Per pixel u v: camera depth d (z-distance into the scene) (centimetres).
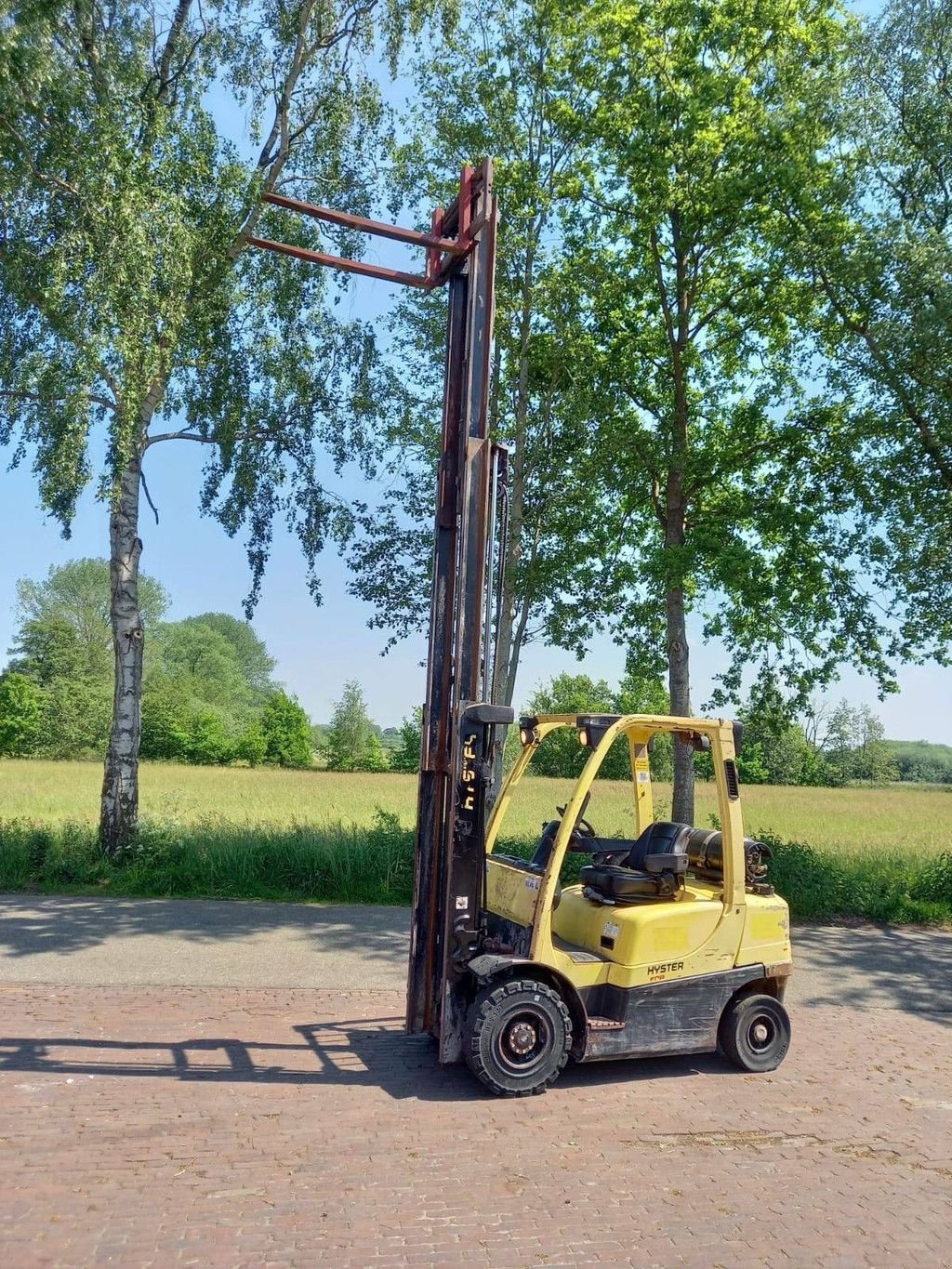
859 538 1592
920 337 1401
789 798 4775
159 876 1280
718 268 1697
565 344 1581
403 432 1647
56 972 860
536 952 638
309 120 1496
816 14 1577
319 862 1309
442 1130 559
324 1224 441
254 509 1530
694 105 1491
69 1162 493
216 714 7444
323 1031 737
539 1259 420
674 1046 668
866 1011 898
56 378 1190
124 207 1155
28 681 6575
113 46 1232
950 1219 478
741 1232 455
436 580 716
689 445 1688
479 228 704
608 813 2694
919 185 1558
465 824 643
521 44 1605
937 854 1775
